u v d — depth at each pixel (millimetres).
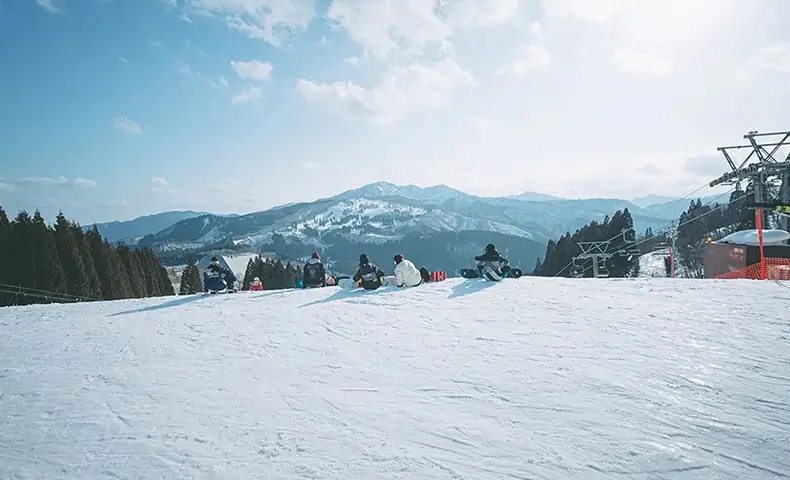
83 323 10320
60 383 6156
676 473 3605
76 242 40125
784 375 5352
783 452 3842
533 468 3715
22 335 9188
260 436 4426
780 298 9117
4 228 35281
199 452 4176
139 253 58344
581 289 11312
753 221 27906
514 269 14375
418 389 5438
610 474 3609
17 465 4105
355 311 10172
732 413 4504
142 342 8242
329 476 3701
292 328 8836
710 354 6109
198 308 11711
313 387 5652
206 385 5879
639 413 4566
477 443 4133
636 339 6887
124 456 4172
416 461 3875
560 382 5402
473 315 9062
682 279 12250
